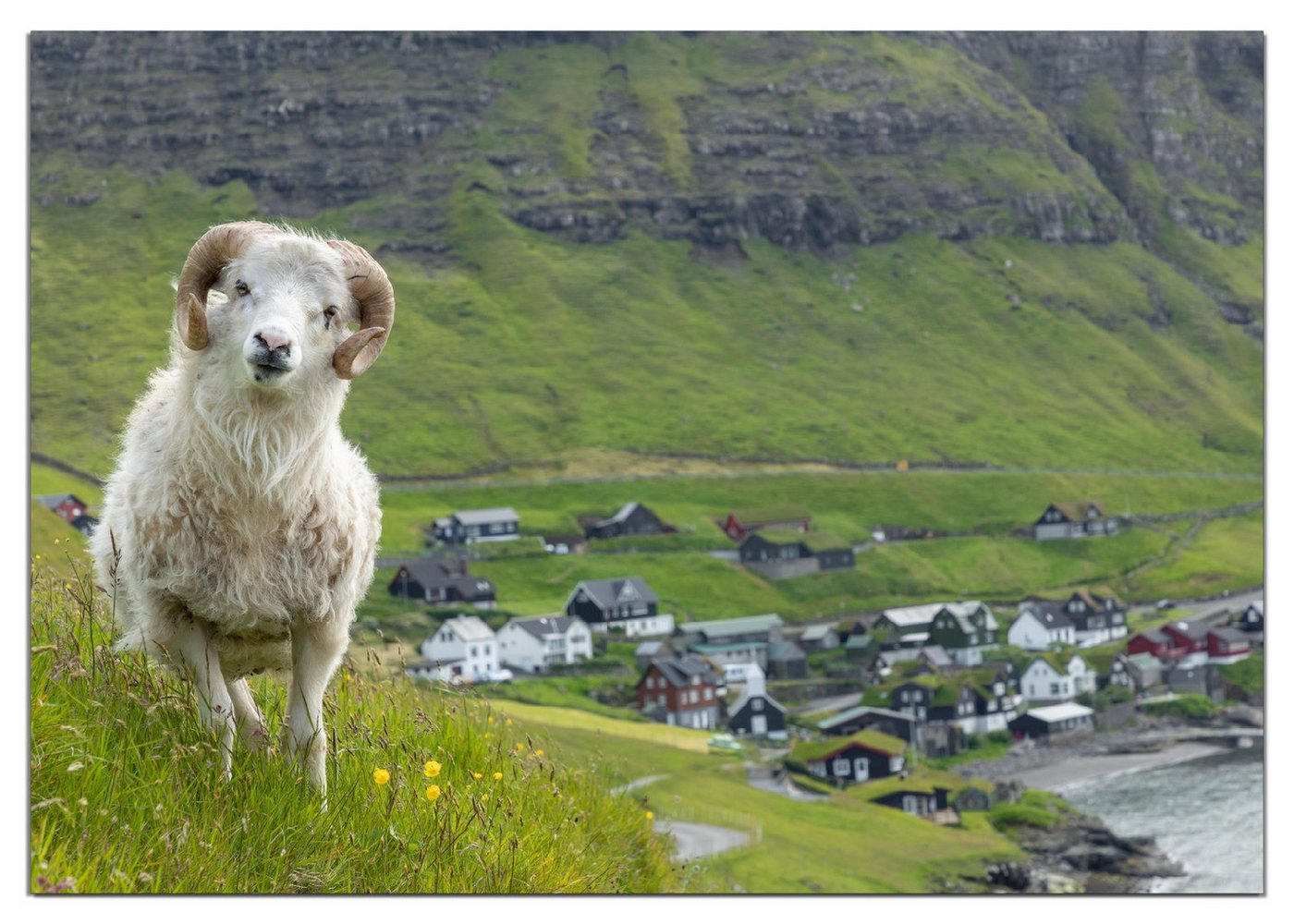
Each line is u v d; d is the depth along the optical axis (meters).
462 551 160.75
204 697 6.79
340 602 7.18
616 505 177.62
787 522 170.50
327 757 7.23
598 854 8.70
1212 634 141.25
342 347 6.80
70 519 109.06
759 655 141.62
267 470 6.72
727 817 76.81
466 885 6.73
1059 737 122.75
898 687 129.25
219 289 6.95
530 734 10.72
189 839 5.73
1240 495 184.62
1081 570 165.50
